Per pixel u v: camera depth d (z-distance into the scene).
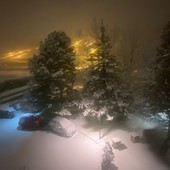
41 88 31.73
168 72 22.67
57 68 31.56
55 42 31.34
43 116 31.78
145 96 25.61
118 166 22.58
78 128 30.31
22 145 26.14
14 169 21.98
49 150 25.27
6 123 31.61
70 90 33.22
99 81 27.19
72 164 22.94
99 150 25.31
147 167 22.53
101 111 27.36
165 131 28.34
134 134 27.33
